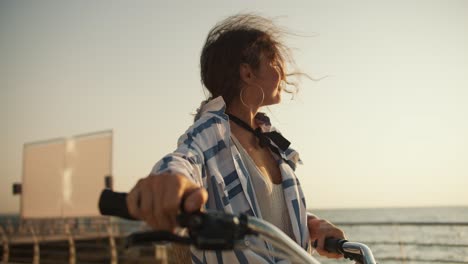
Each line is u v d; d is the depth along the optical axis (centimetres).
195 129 128
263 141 155
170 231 73
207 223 71
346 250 149
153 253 813
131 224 1045
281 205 149
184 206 70
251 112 159
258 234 79
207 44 168
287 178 153
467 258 434
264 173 149
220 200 127
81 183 1058
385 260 478
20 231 1147
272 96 160
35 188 1128
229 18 170
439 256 453
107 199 78
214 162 128
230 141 136
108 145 1015
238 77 157
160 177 75
